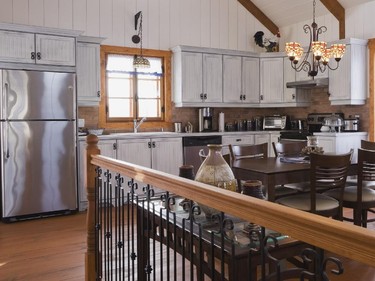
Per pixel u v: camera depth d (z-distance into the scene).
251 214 1.05
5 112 4.25
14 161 4.32
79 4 5.44
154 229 2.06
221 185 1.86
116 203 2.32
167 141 5.38
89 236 2.67
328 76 5.66
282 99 6.29
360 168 3.08
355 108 5.68
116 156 5.04
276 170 3.02
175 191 1.43
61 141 4.56
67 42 4.64
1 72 4.22
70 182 4.64
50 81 4.47
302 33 6.46
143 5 5.89
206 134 5.66
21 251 3.33
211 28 6.45
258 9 6.73
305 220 0.87
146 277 2.29
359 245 0.75
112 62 5.73
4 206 4.29
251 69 6.37
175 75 6.05
